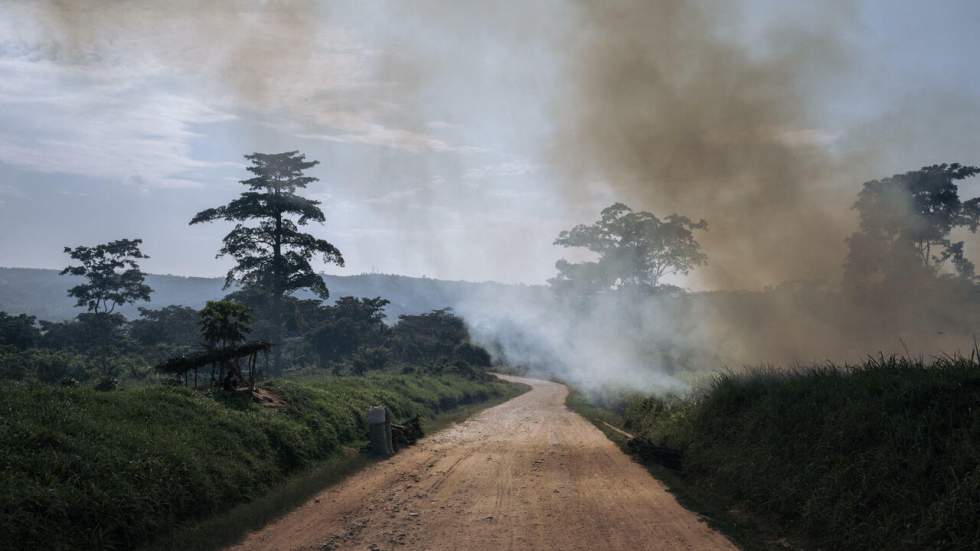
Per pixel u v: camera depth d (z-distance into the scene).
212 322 18.91
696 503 11.89
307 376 44.88
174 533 9.61
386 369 51.97
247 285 47.56
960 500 7.55
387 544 9.30
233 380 18.27
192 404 14.53
